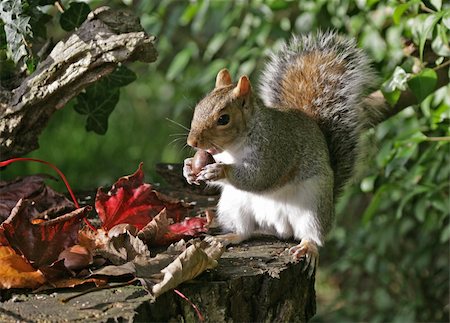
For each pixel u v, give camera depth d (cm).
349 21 308
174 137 369
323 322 348
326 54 284
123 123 402
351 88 281
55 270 255
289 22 321
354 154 280
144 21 325
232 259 264
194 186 291
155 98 406
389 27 299
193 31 336
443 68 290
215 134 270
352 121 280
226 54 339
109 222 267
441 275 338
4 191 276
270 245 271
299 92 282
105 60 271
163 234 265
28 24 273
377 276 346
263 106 273
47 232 258
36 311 249
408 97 292
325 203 271
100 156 374
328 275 356
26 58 274
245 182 270
